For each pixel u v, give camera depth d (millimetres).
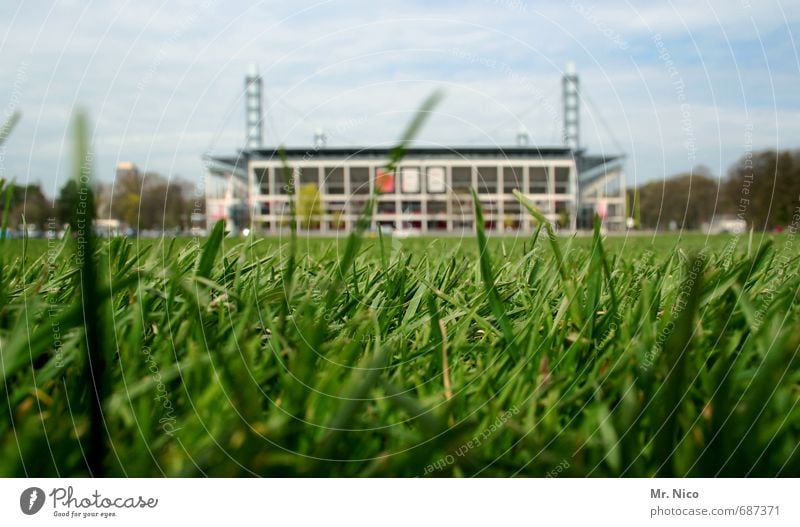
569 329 926
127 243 1296
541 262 1450
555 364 812
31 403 643
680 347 687
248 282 1206
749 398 657
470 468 616
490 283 881
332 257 1889
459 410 674
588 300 905
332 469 600
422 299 1146
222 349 774
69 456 598
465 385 735
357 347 751
